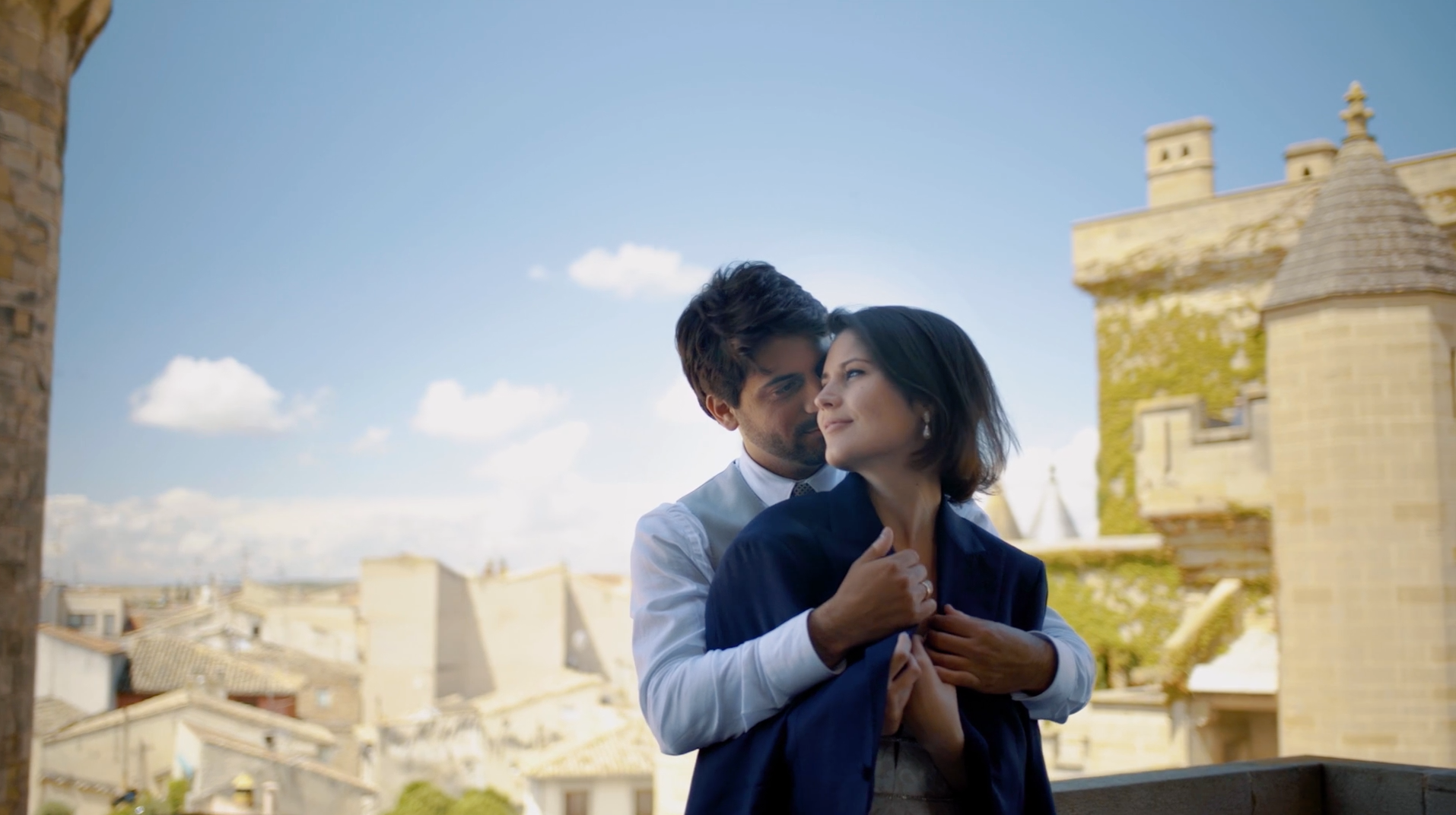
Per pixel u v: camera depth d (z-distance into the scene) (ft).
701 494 7.10
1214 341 85.30
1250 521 72.08
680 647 6.18
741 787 5.70
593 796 113.29
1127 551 77.05
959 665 5.74
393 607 199.41
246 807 110.11
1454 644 57.72
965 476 6.21
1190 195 89.86
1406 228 62.13
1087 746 71.56
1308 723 60.13
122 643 154.81
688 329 7.44
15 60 36.01
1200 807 10.80
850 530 5.93
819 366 7.18
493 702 160.76
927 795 5.88
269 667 174.50
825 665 5.46
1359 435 60.08
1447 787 10.65
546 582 208.23
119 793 120.78
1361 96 66.18
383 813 139.23
